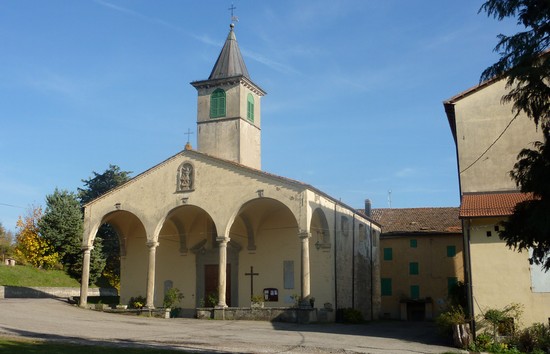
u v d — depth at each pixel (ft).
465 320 73.31
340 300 116.37
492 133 84.99
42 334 67.92
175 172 114.32
